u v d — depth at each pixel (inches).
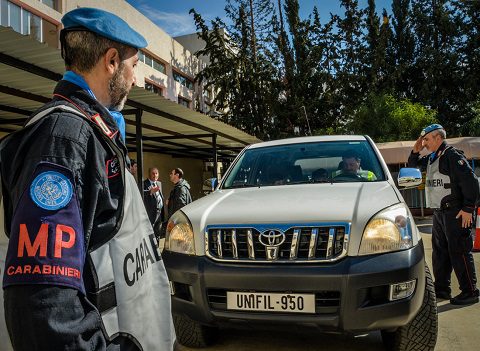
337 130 951.6
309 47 1015.0
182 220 108.7
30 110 253.9
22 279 29.5
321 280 88.2
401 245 92.9
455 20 1091.9
